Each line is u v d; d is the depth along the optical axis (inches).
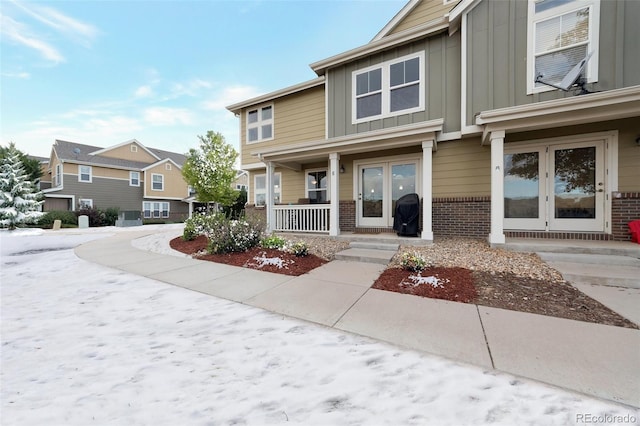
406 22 323.6
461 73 245.6
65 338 101.8
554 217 226.8
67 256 276.4
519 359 81.2
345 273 178.9
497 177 205.3
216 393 69.7
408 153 289.6
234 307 130.2
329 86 328.8
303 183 378.9
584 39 199.5
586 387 68.2
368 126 303.3
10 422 60.9
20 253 307.4
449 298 132.2
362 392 68.8
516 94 221.1
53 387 73.4
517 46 220.8
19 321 118.0
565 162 223.8
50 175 872.9
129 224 756.0
